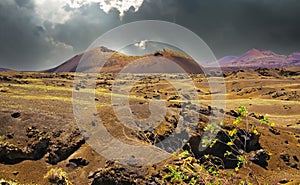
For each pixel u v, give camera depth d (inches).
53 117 1743.4
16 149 1443.2
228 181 333.4
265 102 4665.4
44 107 1879.9
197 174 335.9
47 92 2466.8
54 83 3481.8
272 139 2219.5
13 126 1599.4
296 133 2829.7
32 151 1475.1
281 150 2090.3
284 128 2945.4
